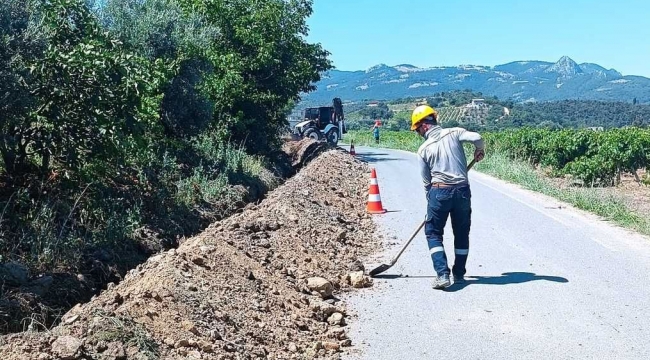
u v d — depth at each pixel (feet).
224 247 25.84
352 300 24.23
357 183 61.67
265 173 70.23
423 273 27.76
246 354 17.88
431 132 25.58
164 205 42.45
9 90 30.12
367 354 18.95
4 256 27.84
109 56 35.40
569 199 50.08
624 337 19.90
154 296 19.02
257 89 82.89
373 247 33.27
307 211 37.60
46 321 24.73
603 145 72.38
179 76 56.59
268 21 82.23
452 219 25.91
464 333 20.52
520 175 66.90
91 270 30.40
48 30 35.35
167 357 16.46
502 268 28.37
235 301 21.12
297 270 26.45
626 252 31.42
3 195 32.86
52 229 31.30
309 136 129.49
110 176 40.60
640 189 66.90
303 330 20.70
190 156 58.08
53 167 37.78
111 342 16.19
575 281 26.04
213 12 79.87
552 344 19.45
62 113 34.71
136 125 37.58
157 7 59.06
